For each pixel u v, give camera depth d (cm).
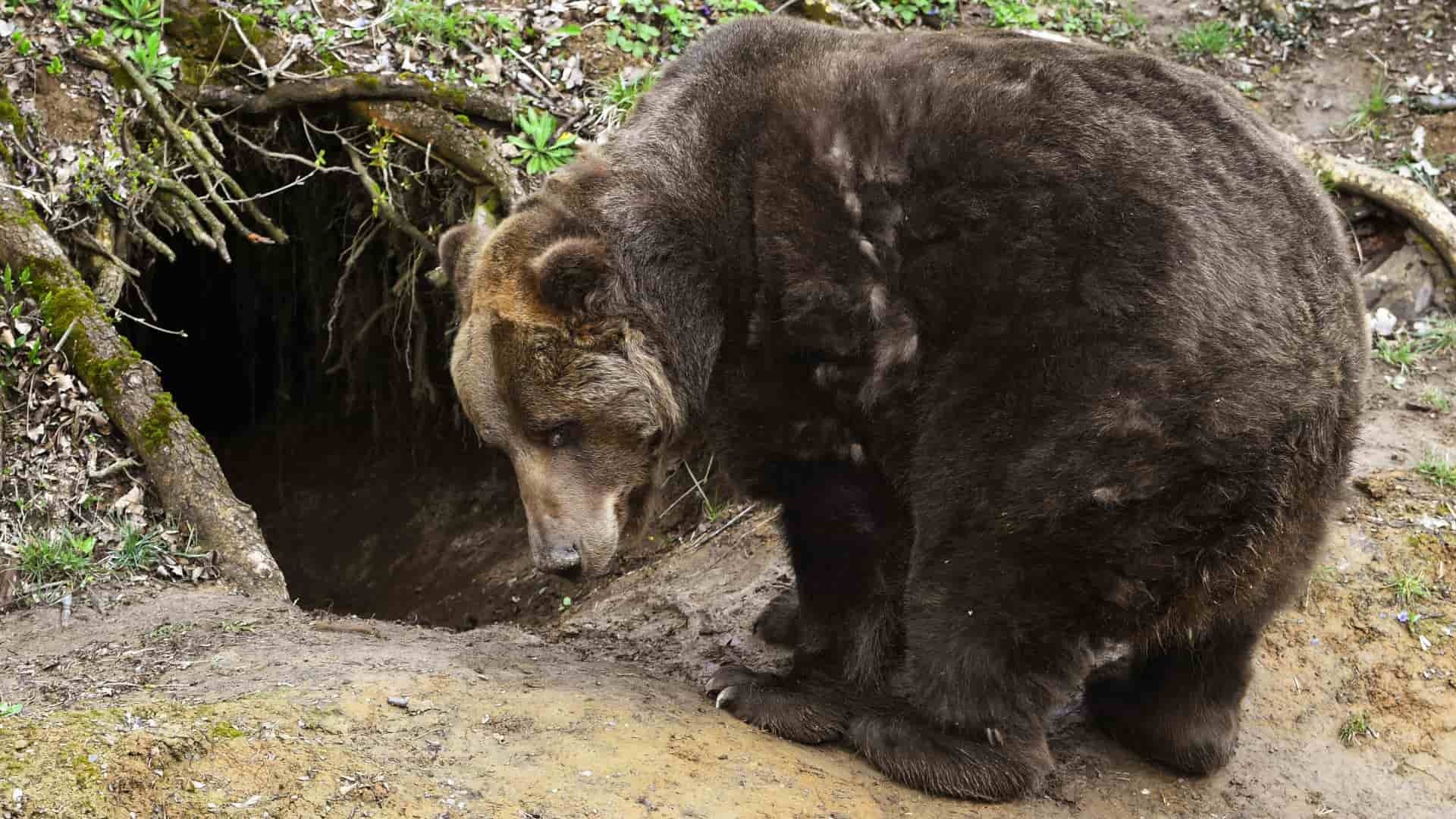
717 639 558
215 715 363
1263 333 368
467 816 334
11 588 512
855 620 452
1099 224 370
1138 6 918
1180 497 372
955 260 381
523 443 410
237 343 997
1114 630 396
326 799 331
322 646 459
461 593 806
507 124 720
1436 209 716
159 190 671
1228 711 446
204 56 708
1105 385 368
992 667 400
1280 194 385
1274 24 878
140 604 514
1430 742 492
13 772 319
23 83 659
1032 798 422
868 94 397
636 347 404
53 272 600
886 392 399
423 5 742
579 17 772
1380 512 573
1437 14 855
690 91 432
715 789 371
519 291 402
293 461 980
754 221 406
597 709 411
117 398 581
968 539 393
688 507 709
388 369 911
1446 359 691
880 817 387
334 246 853
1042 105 384
